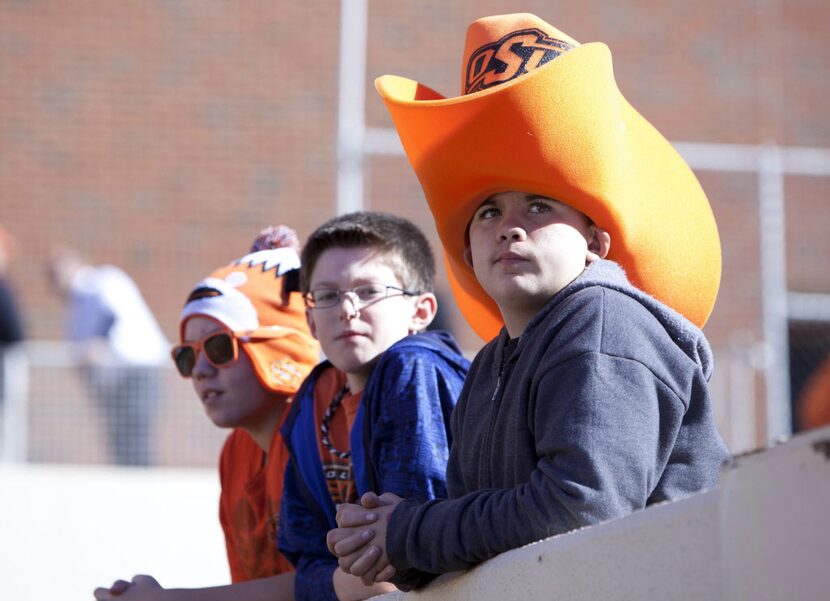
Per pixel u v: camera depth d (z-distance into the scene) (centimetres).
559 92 817
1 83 4231
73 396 2764
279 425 1292
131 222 4191
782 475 504
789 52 4494
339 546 804
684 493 767
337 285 1116
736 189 4200
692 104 4441
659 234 872
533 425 762
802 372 3134
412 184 3878
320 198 4256
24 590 2611
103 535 2648
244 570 1301
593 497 698
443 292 3262
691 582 554
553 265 816
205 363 1297
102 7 4300
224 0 4331
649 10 4472
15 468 2705
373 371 1059
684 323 777
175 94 4272
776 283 3400
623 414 719
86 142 4222
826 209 4262
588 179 820
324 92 4306
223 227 4216
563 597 638
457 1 4366
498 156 821
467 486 851
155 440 2752
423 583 819
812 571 489
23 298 4084
